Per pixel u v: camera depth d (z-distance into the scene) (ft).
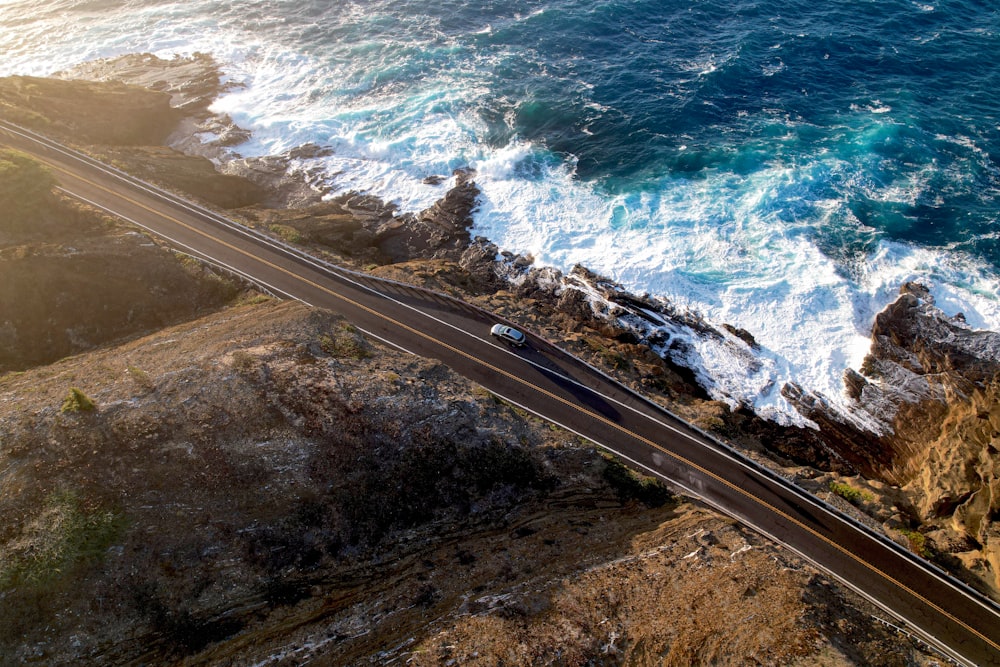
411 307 198.39
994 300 197.47
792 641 117.29
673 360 197.26
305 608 127.95
